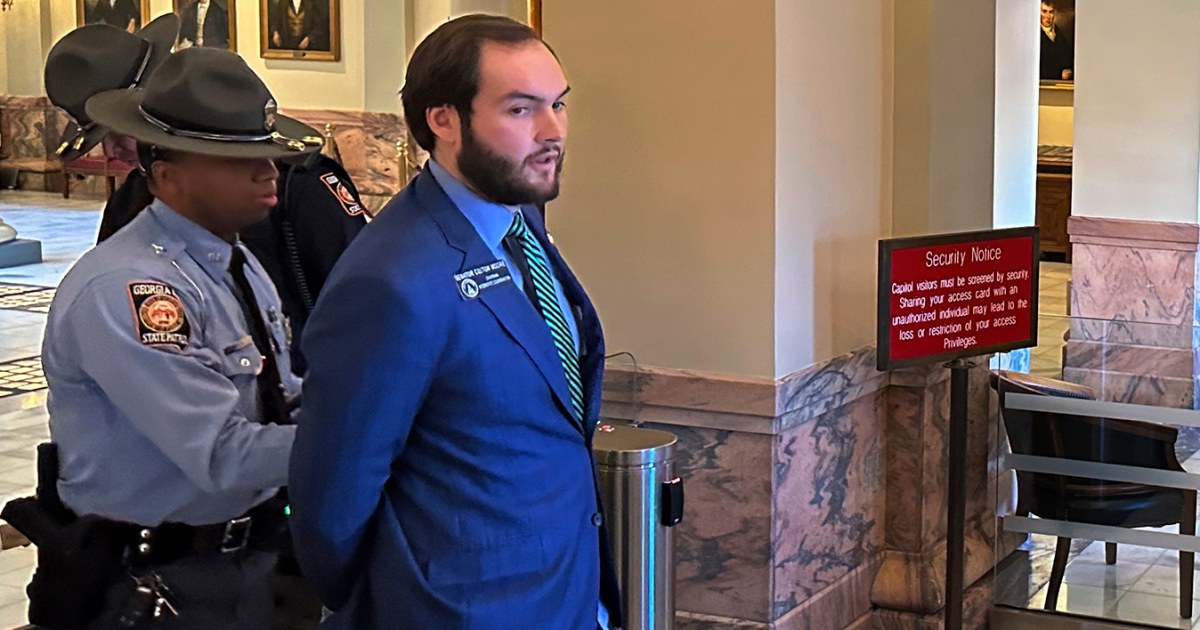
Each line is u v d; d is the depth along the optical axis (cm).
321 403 212
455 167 224
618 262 419
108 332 232
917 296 410
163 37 319
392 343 210
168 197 245
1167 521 473
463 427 220
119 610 243
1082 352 484
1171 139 839
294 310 303
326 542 215
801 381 411
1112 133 855
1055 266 1455
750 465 409
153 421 233
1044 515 491
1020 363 531
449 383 219
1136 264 860
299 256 307
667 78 406
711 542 417
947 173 467
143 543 243
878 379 457
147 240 242
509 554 223
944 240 412
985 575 496
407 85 227
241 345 247
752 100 396
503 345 221
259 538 250
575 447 236
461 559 221
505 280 224
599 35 414
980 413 496
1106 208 863
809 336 420
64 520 246
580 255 424
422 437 221
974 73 468
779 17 393
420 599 219
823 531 437
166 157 242
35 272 1349
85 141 261
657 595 344
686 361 413
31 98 2031
